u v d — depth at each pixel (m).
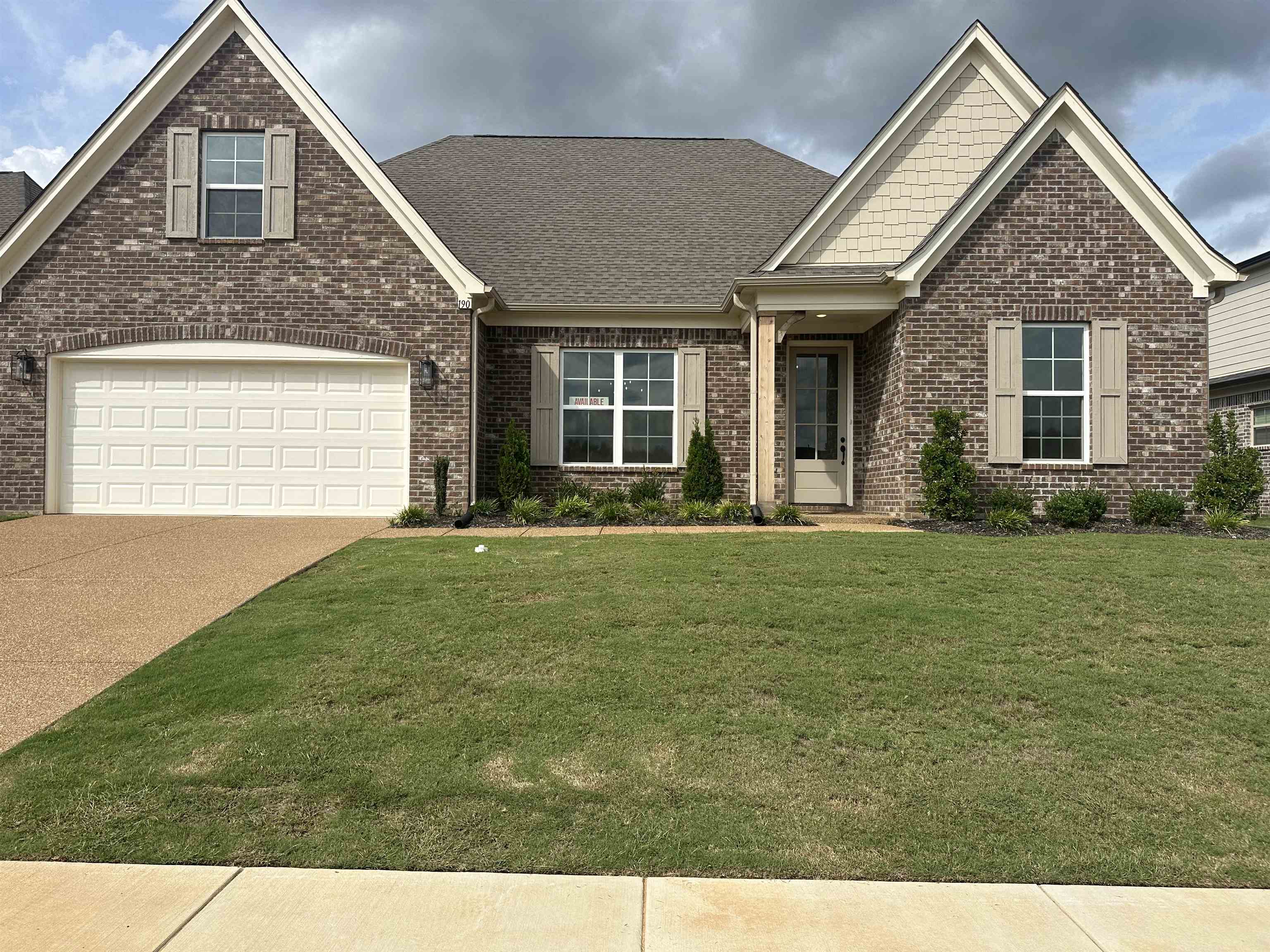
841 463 14.29
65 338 12.15
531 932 2.92
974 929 2.98
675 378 14.05
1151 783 4.05
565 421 14.03
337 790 3.85
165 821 3.59
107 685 5.13
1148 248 11.68
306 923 2.95
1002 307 11.64
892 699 4.91
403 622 6.17
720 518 11.62
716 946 2.86
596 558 8.31
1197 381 11.63
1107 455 11.59
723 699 4.88
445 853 3.40
